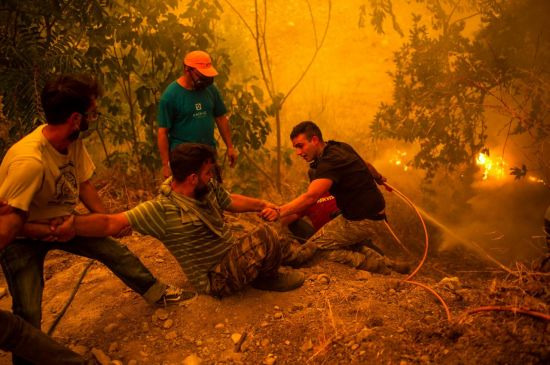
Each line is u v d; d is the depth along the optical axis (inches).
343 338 119.5
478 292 142.3
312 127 166.6
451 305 134.9
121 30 212.5
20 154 101.0
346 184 161.8
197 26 223.0
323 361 114.7
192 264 134.1
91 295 149.4
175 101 175.0
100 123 236.5
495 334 105.4
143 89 219.8
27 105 182.9
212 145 185.3
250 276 133.8
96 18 205.6
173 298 137.7
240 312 135.1
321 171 157.8
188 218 127.6
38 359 104.3
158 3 216.4
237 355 121.4
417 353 108.0
